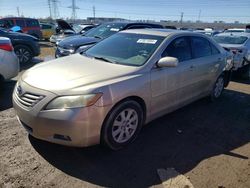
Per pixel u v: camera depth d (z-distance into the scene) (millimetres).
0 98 5062
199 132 4023
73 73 3205
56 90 2828
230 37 8648
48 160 3016
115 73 3252
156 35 4113
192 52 4457
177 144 3596
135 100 3416
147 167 3018
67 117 2736
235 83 7605
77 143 2871
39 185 2613
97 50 4258
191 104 5328
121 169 2951
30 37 9281
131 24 8703
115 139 3215
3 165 2879
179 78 4035
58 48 7430
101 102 2871
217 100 5715
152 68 3555
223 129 4199
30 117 2883
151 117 3758
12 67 5430
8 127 3791
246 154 3443
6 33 8625
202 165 3121
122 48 4047
